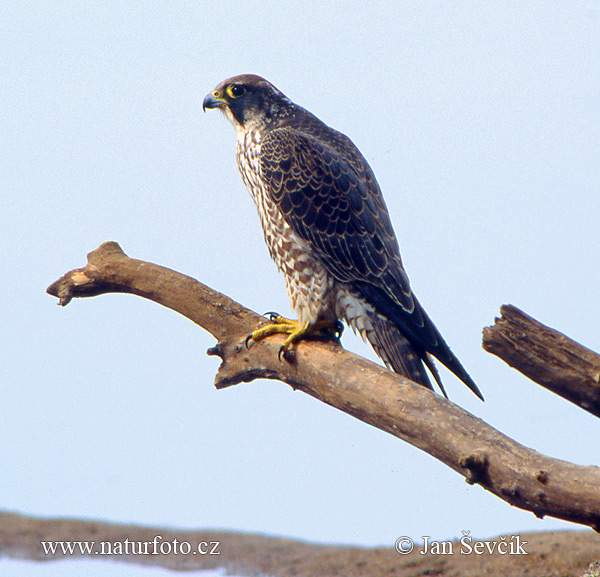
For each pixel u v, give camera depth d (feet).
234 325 31.99
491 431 21.39
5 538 49.62
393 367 32.58
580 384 22.81
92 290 35.86
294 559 45.80
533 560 38.88
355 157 36.14
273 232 35.06
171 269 34.47
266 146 35.42
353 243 33.32
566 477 18.94
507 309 23.47
